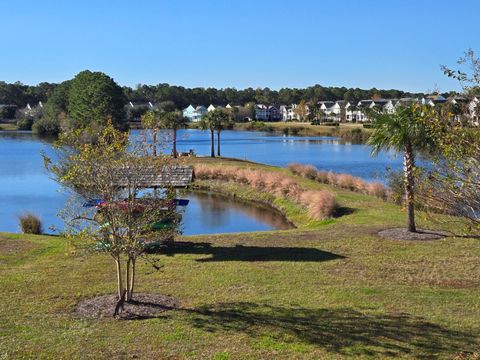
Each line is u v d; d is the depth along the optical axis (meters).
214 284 11.09
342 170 47.22
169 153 10.41
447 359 7.18
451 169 5.86
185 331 8.28
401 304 9.62
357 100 166.25
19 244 15.18
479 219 5.85
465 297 10.06
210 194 34.09
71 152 14.05
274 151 70.75
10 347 7.61
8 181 39.38
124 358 7.27
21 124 128.12
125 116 98.19
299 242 15.70
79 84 96.81
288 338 7.96
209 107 179.88
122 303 9.23
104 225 9.63
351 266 12.66
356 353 7.39
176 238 16.47
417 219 18.75
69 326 8.54
